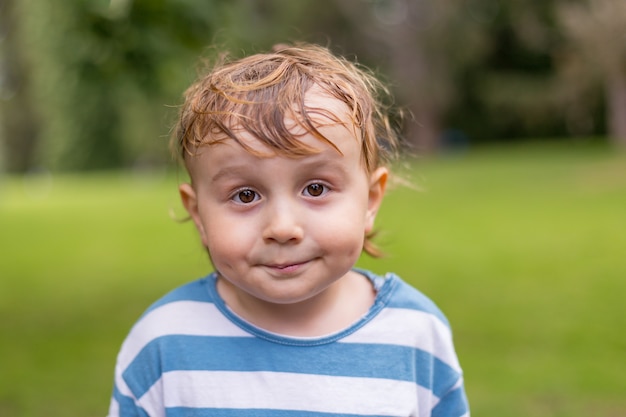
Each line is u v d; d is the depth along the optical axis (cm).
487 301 462
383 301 132
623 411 287
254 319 129
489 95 2236
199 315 131
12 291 558
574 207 922
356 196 117
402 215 935
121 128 2409
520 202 1015
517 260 596
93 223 1072
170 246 773
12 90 2706
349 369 125
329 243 113
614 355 351
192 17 378
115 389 133
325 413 122
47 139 2741
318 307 129
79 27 376
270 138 109
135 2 360
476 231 770
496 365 341
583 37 1602
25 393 322
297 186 113
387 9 2255
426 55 2167
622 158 1444
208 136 115
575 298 461
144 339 131
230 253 114
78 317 464
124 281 587
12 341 408
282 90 114
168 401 126
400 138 173
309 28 2061
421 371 131
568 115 2202
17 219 1192
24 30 942
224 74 124
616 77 1734
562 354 354
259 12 1794
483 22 2178
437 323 135
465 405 136
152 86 421
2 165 1941
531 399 301
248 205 114
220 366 125
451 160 1931
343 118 115
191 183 128
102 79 441
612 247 631
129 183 2141
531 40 2095
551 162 1522
